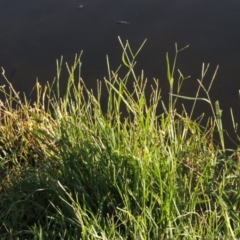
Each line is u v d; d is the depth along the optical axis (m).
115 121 2.91
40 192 2.60
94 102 2.86
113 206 2.42
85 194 2.46
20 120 3.15
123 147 2.57
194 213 2.35
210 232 2.24
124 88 3.19
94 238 2.21
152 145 2.59
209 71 3.88
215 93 3.67
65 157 2.61
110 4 4.69
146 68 3.95
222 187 2.46
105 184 2.50
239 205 2.50
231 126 3.39
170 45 4.18
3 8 4.75
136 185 2.40
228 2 4.57
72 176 2.56
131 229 2.29
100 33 4.38
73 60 4.14
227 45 4.12
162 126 2.72
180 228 2.27
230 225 2.32
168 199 2.32
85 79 3.90
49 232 2.40
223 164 2.70
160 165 2.47
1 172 2.81
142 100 2.70
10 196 2.60
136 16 4.53
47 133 2.86
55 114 2.94
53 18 4.59
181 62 3.99
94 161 2.56
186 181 2.52
